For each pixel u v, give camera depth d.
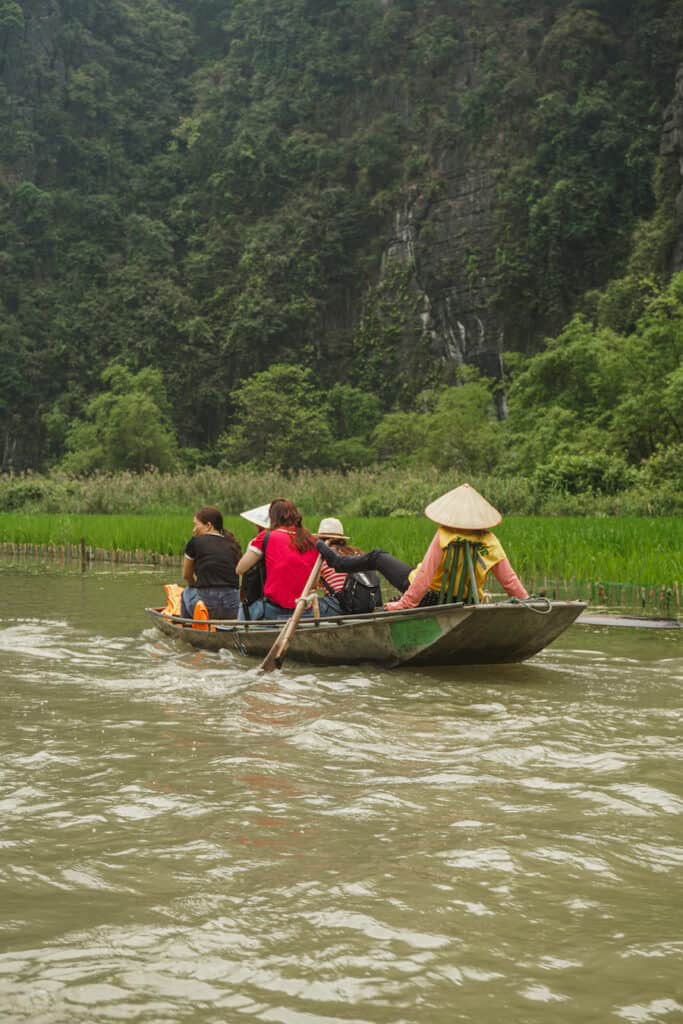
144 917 2.76
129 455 82.00
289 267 90.62
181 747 4.68
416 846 3.30
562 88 78.81
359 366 85.69
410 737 4.88
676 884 2.99
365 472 41.66
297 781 4.08
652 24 77.00
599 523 19.25
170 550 18.97
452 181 81.94
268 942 2.61
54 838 3.39
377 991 2.36
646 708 5.63
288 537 7.95
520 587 7.16
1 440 93.88
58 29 107.88
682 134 63.53
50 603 11.67
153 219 104.88
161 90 112.44
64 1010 2.29
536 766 4.31
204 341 93.62
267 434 80.38
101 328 96.62
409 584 7.30
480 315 78.06
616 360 45.34
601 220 73.50
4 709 5.62
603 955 2.53
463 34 86.25
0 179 101.88
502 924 2.71
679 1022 2.22
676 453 32.25
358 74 94.50
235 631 7.63
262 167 96.19
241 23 108.12
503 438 53.22
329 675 6.88
